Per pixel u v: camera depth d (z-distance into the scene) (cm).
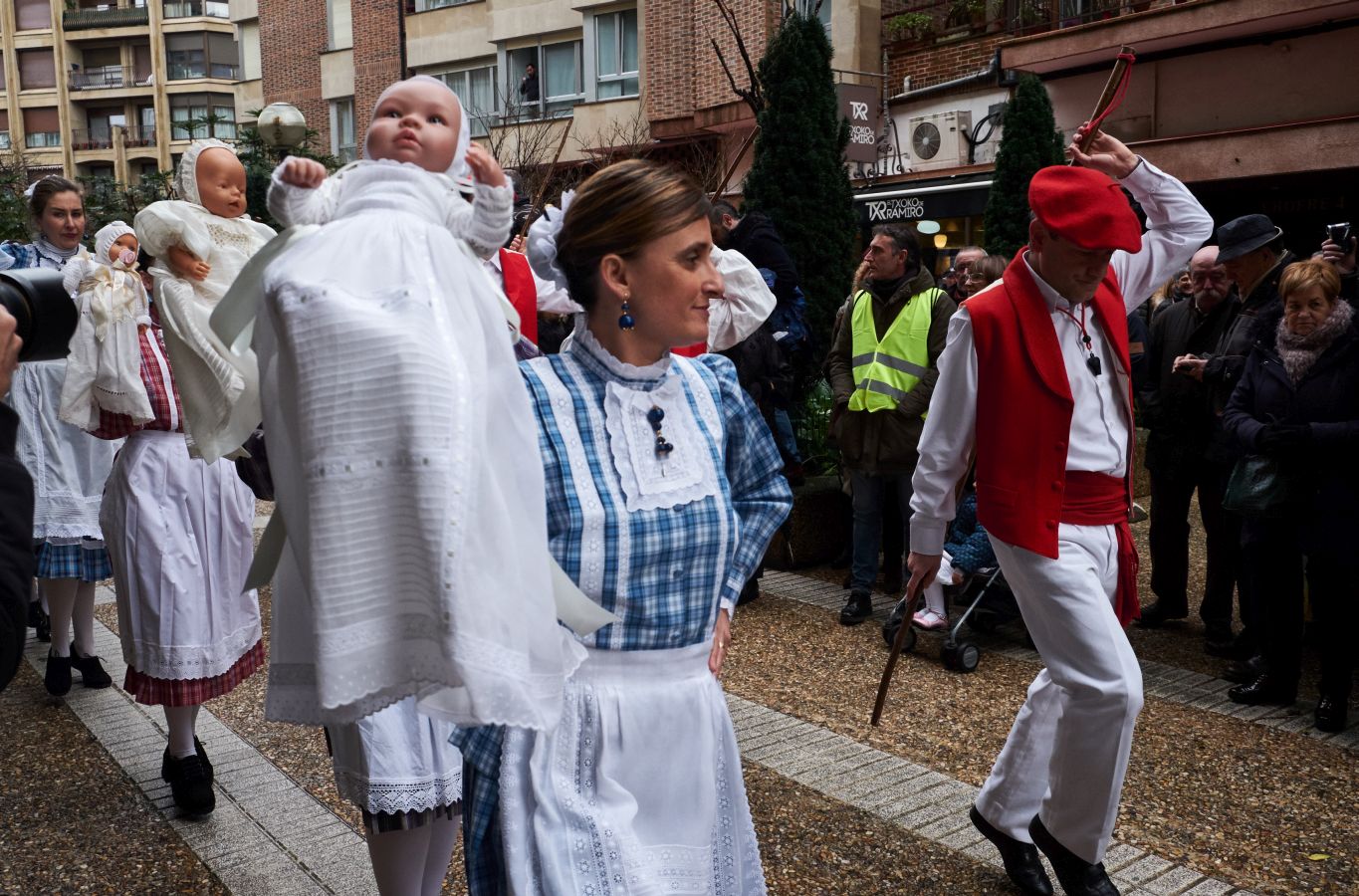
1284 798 397
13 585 163
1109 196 304
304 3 2869
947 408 326
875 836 364
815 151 838
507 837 189
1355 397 451
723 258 518
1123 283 347
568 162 1786
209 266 326
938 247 1420
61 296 185
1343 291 545
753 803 388
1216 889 332
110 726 474
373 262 170
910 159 1528
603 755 196
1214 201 1270
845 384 624
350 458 158
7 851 360
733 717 475
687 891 199
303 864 348
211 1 6259
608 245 198
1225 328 568
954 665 537
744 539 221
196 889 334
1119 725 296
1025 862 327
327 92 2794
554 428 197
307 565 171
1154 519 610
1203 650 577
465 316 173
